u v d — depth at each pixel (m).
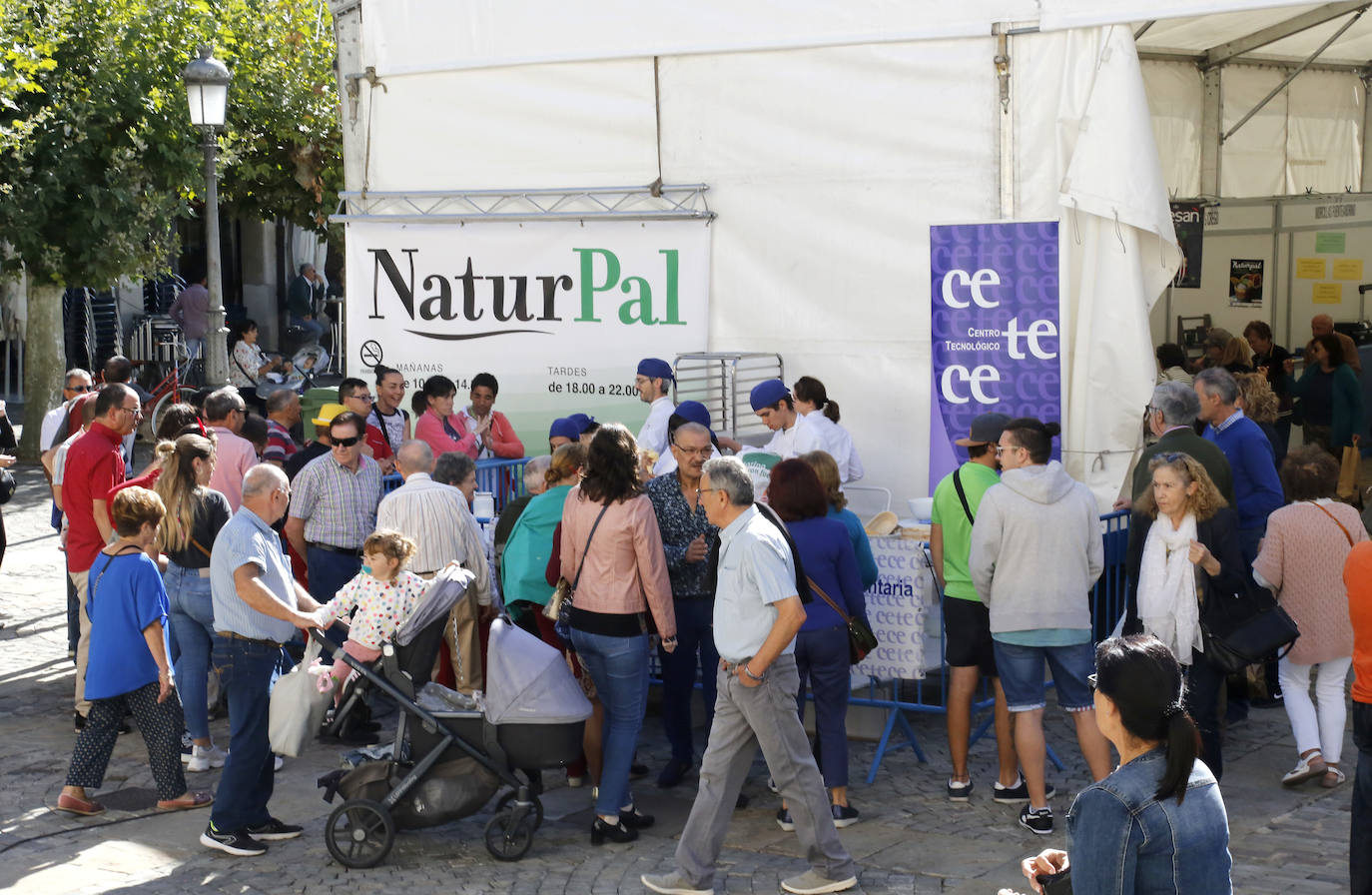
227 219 26.11
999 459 6.55
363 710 7.68
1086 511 6.09
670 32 9.27
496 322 10.02
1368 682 4.66
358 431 7.82
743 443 9.08
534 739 5.93
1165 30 10.33
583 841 6.25
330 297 27.12
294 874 5.89
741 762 5.53
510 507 7.50
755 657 5.28
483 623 7.25
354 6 10.32
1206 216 12.75
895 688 6.97
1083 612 6.09
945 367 8.65
